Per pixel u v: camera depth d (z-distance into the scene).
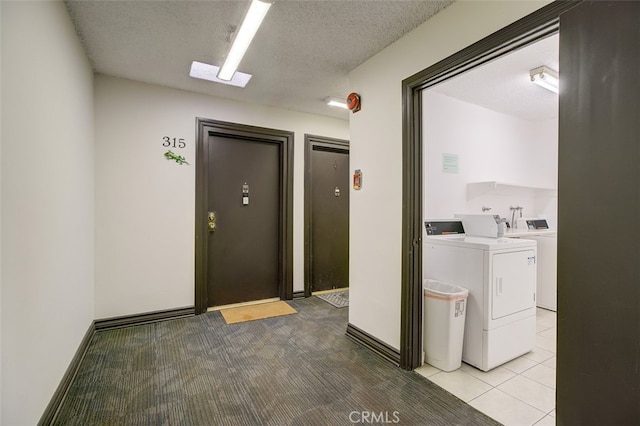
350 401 1.88
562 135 1.37
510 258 2.40
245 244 3.81
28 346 1.39
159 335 2.82
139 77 3.00
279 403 1.86
